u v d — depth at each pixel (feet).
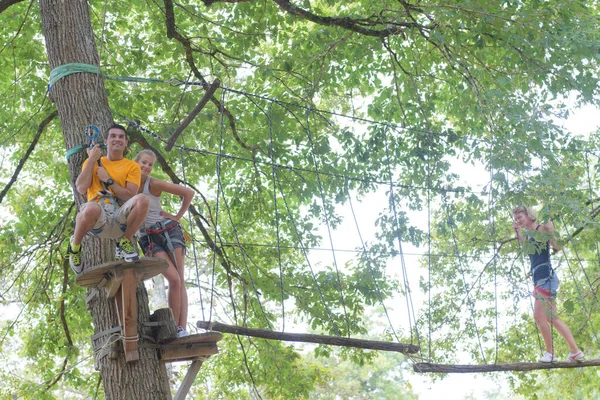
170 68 45.21
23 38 44.39
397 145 38.78
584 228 40.88
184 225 49.47
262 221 48.19
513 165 27.58
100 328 24.58
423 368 25.81
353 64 45.03
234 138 45.50
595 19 35.83
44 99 43.52
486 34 35.73
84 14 28.84
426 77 44.04
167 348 24.59
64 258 40.83
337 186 41.83
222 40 41.22
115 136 22.00
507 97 30.96
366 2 41.98
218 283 49.57
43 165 50.75
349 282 45.24
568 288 53.67
